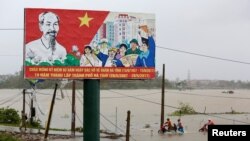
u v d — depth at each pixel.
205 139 40.59
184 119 65.81
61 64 18.77
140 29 19.59
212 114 75.75
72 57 18.88
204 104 121.62
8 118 48.53
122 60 19.34
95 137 18.81
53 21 18.77
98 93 19.17
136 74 19.48
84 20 19.00
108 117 69.88
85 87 19.12
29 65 18.55
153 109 97.19
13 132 38.97
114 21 19.31
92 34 19.08
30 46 18.58
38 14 18.66
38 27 18.64
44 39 18.67
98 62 19.11
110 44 19.25
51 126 51.12
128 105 116.69
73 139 36.22
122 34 19.41
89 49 19.02
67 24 18.88
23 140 32.91
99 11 19.17
